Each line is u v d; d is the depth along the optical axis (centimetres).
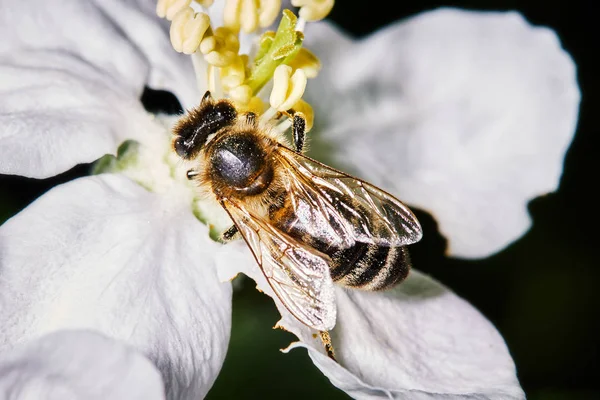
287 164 9
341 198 9
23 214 9
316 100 10
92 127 9
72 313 9
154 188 9
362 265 9
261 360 10
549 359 11
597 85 12
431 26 10
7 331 8
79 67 10
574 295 11
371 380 9
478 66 10
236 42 9
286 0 10
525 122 10
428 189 10
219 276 9
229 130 9
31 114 9
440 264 11
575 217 11
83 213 9
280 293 9
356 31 11
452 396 9
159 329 9
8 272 9
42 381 7
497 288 11
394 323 9
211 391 10
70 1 10
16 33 9
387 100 10
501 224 10
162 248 9
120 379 7
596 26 12
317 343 9
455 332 9
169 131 10
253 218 9
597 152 11
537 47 10
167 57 10
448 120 10
